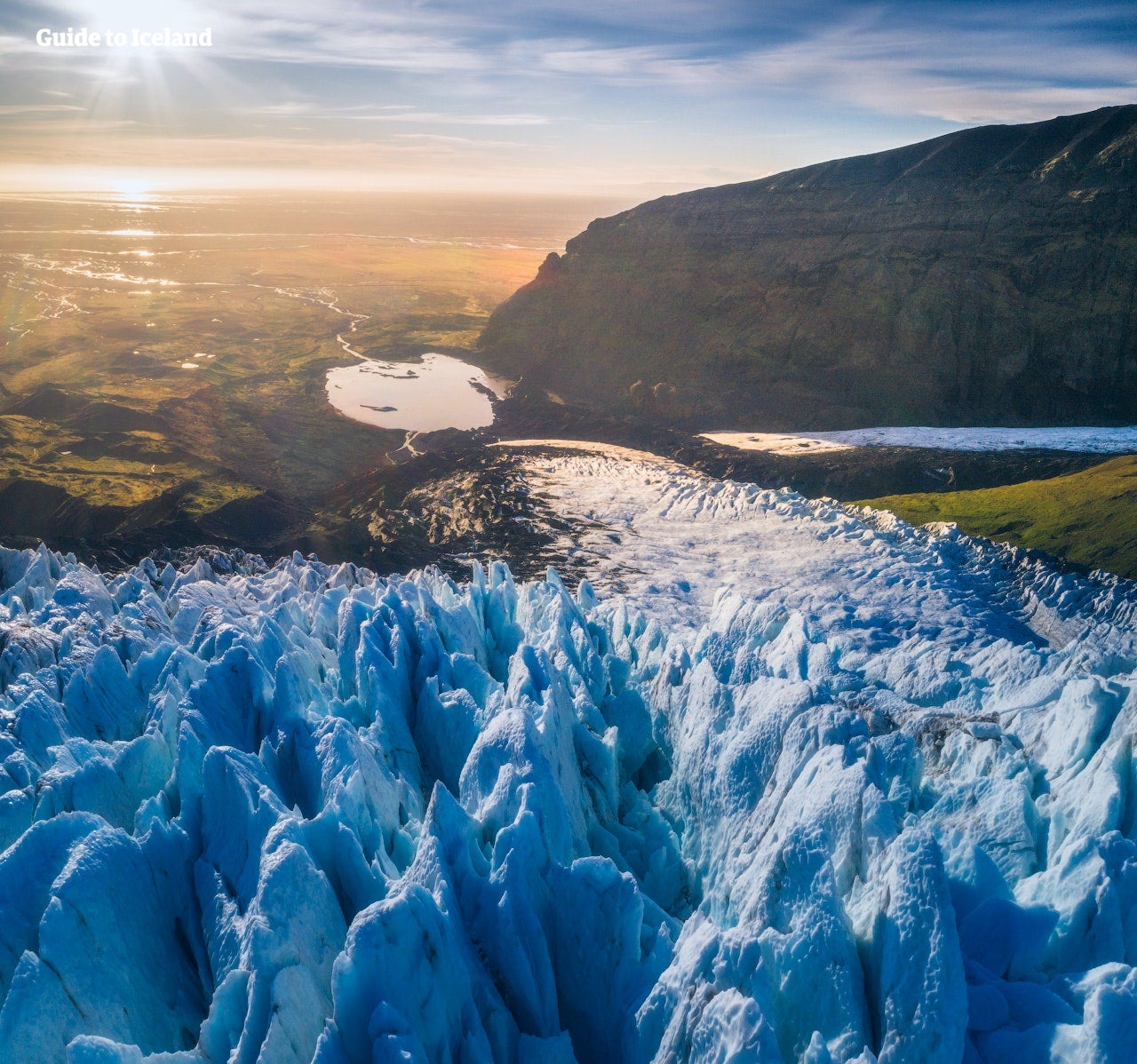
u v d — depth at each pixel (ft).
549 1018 31.50
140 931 32.27
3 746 44.73
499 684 52.80
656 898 42.83
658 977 31.60
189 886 34.63
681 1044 26.91
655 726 54.85
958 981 27.30
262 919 29.01
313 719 44.98
